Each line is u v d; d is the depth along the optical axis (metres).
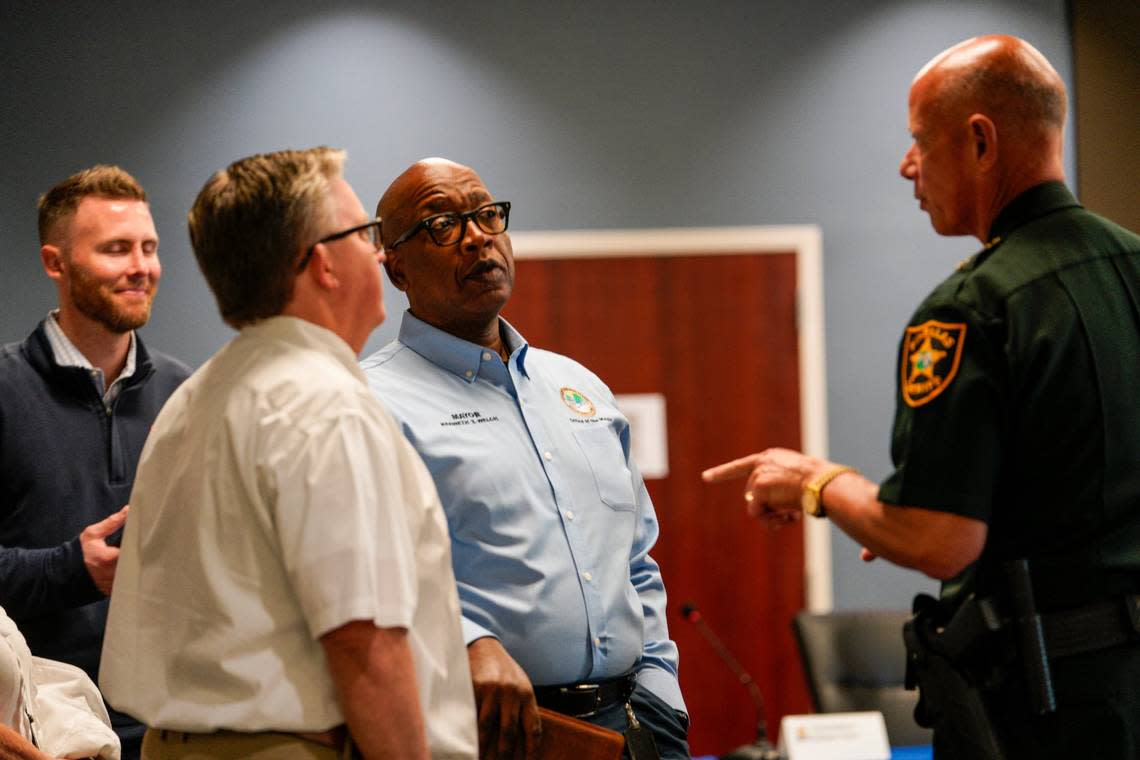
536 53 7.16
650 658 3.05
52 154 6.93
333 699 2.03
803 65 7.23
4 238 6.89
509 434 2.92
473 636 2.58
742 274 7.25
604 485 3.00
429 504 2.18
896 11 7.21
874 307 7.25
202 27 7.02
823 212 7.25
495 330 3.12
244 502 2.07
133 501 2.29
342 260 2.23
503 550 2.77
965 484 2.45
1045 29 7.21
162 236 6.95
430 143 7.09
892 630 5.87
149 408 3.87
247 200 2.18
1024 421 2.49
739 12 7.21
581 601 2.81
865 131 7.23
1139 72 7.09
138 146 6.97
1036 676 2.47
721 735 7.16
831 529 7.21
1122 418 2.48
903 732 5.62
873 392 7.26
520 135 7.14
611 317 7.23
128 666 2.18
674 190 7.21
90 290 3.68
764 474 2.82
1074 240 2.59
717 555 7.23
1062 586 2.50
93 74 6.97
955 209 2.73
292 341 2.18
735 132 7.22
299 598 1.99
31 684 2.80
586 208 7.19
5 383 3.64
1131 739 2.44
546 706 2.78
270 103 7.03
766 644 7.19
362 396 2.12
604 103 7.19
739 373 7.26
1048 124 2.63
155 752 2.15
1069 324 2.48
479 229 2.99
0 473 3.59
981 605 2.57
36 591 3.25
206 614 2.07
